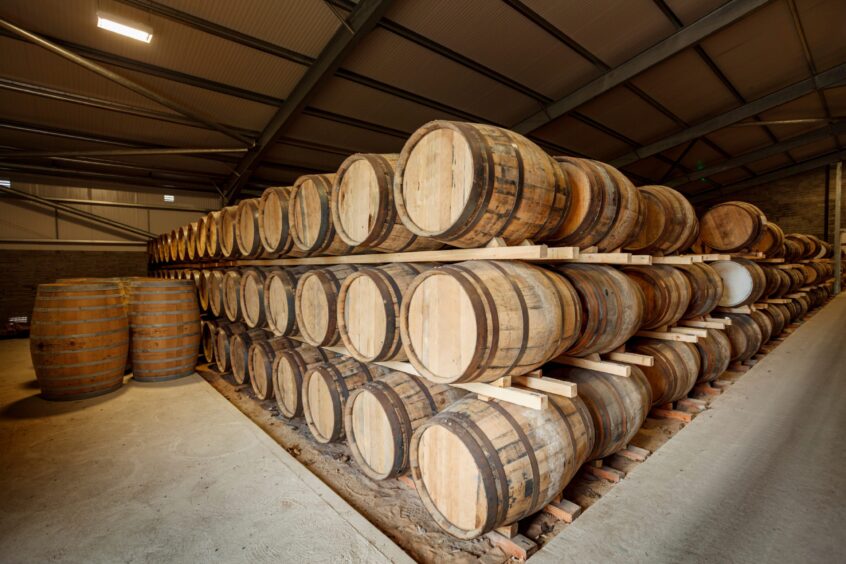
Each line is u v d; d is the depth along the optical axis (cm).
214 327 624
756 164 1656
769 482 287
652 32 743
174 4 566
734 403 449
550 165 288
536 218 276
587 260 342
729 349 516
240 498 270
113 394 487
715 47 834
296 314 404
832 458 320
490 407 251
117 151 856
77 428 385
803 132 1328
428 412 302
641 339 454
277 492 277
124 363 512
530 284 255
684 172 1648
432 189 273
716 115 1121
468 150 248
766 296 723
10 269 1010
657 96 997
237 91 776
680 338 425
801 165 1645
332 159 1137
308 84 748
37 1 536
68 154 844
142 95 733
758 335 604
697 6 699
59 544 225
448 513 241
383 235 319
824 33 820
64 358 456
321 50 691
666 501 267
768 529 238
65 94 724
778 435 364
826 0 727
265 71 734
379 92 826
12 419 407
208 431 378
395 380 315
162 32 614
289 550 221
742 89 1012
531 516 266
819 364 598
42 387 465
